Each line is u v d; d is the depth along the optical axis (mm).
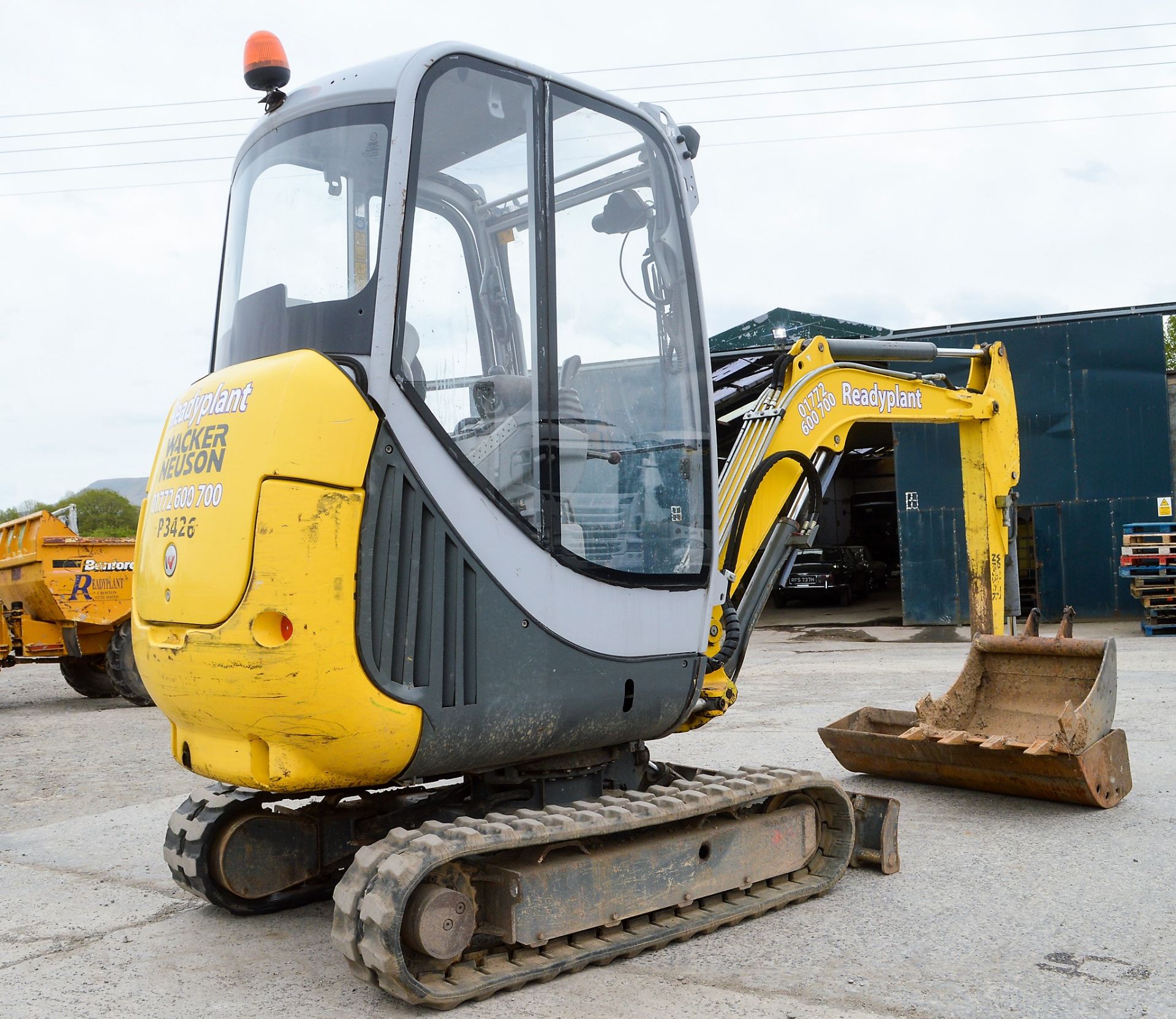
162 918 4680
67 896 5039
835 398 6656
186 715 3764
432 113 3879
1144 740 7777
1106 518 17891
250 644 3422
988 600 8242
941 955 3936
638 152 4551
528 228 4055
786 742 8141
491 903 3758
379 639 3535
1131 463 17750
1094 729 6023
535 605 3918
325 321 3750
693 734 8547
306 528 3426
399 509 3596
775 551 6035
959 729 6707
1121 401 17812
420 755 3635
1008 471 8438
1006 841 5465
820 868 4805
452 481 3729
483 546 3787
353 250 3777
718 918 4199
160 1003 3703
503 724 3820
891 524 30938
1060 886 4730
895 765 6680
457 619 3707
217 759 3762
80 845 5973
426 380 3762
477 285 4062
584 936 3971
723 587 5176
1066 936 4117
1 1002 3758
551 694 3945
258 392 3604
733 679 5738
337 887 3584
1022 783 6164
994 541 8242
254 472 3494
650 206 4574
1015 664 6781
